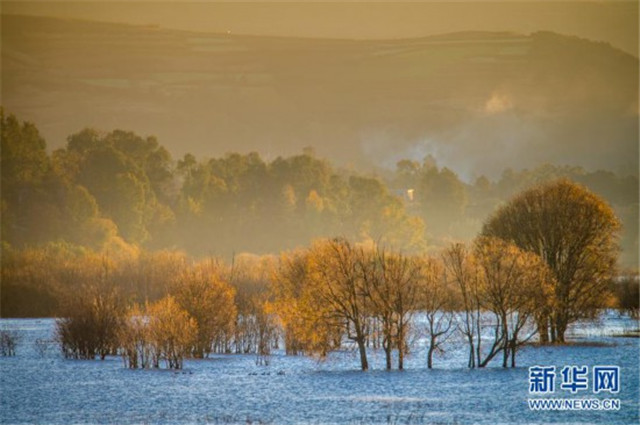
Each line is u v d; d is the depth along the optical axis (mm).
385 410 184375
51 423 175000
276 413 182250
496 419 177875
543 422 176125
